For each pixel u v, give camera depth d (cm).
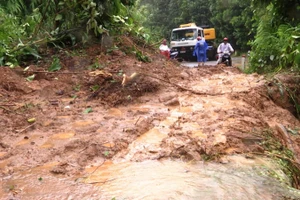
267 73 833
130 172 285
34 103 521
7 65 665
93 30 846
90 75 629
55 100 543
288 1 925
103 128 405
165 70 775
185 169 289
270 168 290
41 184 267
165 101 539
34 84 601
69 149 341
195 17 3688
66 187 261
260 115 486
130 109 498
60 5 791
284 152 346
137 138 371
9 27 802
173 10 3884
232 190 247
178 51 1961
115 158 319
